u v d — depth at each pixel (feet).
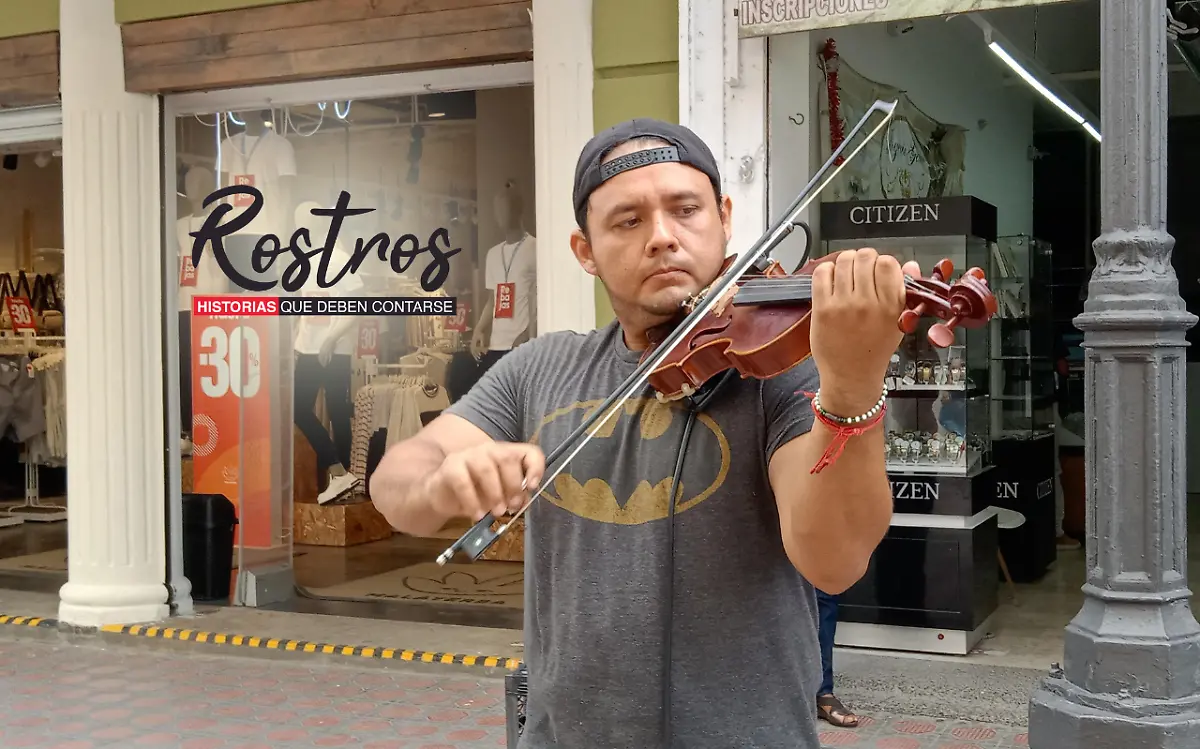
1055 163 38.06
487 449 4.25
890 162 21.26
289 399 22.76
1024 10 22.80
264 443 22.27
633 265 5.21
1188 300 39.29
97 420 20.83
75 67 20.59
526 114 22.63
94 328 20.77
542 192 17.31
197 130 21.88
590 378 5.56
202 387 22.47
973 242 18.44
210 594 22.09
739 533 4.94
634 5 16.76
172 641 19.92
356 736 15.40
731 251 16.31
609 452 5.23
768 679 4.94
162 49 20.31
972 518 18.19
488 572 24.77
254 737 15.40
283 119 22.40
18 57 21.31
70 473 21.07
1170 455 10.56
